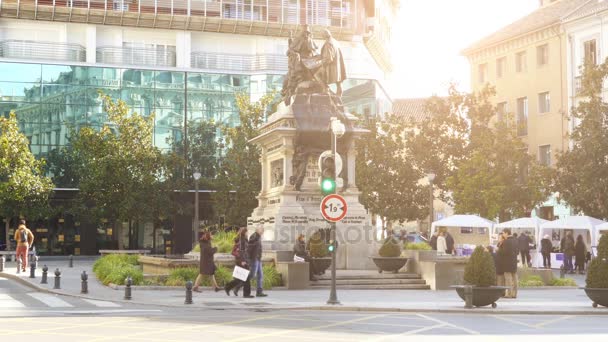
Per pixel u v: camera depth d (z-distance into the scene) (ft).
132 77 216.13
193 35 235.40
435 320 58.95
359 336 48.47
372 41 257.96
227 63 234.58
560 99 197.67
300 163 103.86
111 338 46.91
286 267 87.92
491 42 220.23
